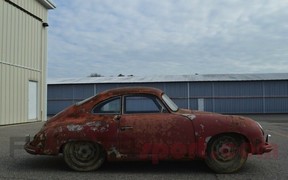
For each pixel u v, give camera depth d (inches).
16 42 868.6
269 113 1769.2
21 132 636.7
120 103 294.8
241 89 1781.5
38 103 984.9
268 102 1774.1
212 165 286.5
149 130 284.2
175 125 284.5
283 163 326.6
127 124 285.9
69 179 269.0
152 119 287.3
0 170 299.3
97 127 287.1
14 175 282.2
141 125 285.4
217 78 1825.8
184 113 294.8
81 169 292.4
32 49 954.1
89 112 293.9
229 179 268.7
